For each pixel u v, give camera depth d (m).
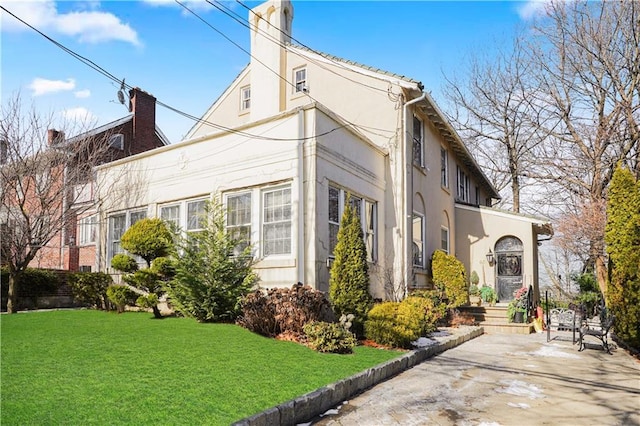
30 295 13.07
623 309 10.47
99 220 14.52
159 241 11.38
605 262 19.25
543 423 5.30
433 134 16.91
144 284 10.59
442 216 17.70
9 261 11.44
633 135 19.77
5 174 11.92
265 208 10.84
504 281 18.66
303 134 10.37
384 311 9.23
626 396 6.54
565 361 9.31
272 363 6.64
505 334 14.11
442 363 8.73
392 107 13.72
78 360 6.11
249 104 17.34
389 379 7.29
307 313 8.71
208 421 4.37
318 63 15.08
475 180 24.38
